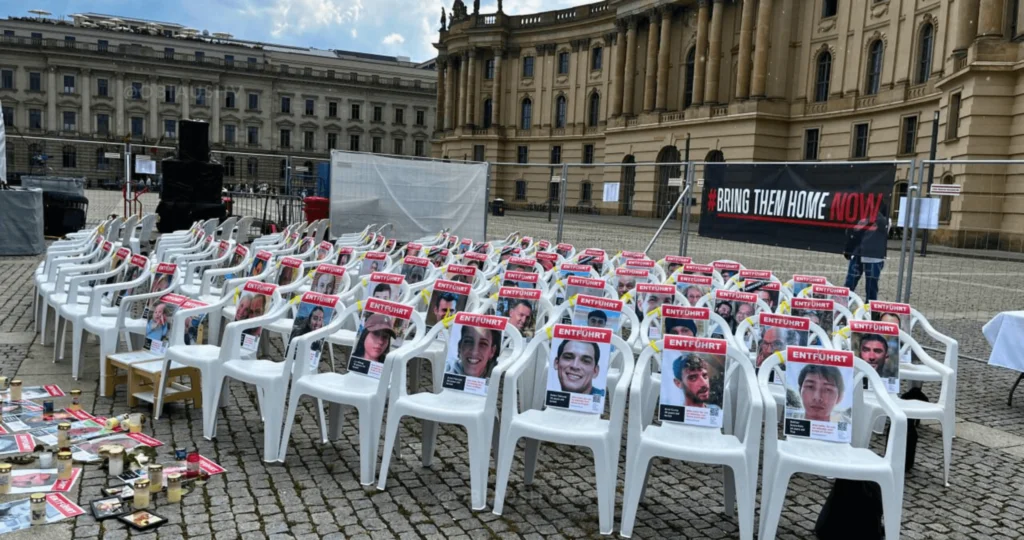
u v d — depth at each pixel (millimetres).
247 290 5367
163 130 78875
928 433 5809
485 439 4016
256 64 81688
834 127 37625
